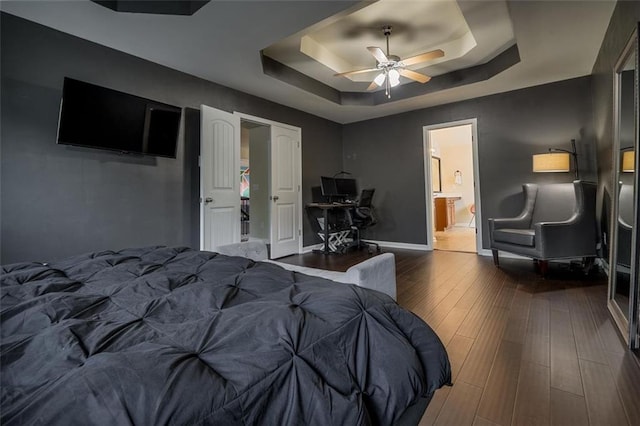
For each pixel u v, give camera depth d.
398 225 5.49
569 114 3.95
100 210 2.84
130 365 0.54
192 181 3.56
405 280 3.34
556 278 3.23
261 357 0.63
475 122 4.66
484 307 2.49
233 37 2.77
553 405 1.34
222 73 3.55
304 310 0.84
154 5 2.39
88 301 0.93
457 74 4.21
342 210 5.71
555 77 3.90
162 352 0.61
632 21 2.17
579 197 3.23
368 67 4.39
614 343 1.85
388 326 0.88
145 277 1.20
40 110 2.51
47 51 2.55
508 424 1.24
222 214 3.69
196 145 3.61
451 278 3.38
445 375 0.93
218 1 2.29
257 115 4.37
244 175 8.59
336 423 0.60
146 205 3.16
